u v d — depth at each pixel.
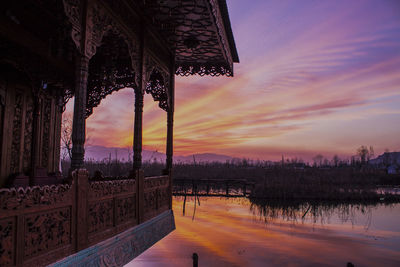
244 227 9.78
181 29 6.48
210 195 21.22
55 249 3.18
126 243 4.84
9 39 4.77
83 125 3.72
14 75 5.72
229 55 8.24
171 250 6.05
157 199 6.71
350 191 19.72
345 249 7.40
